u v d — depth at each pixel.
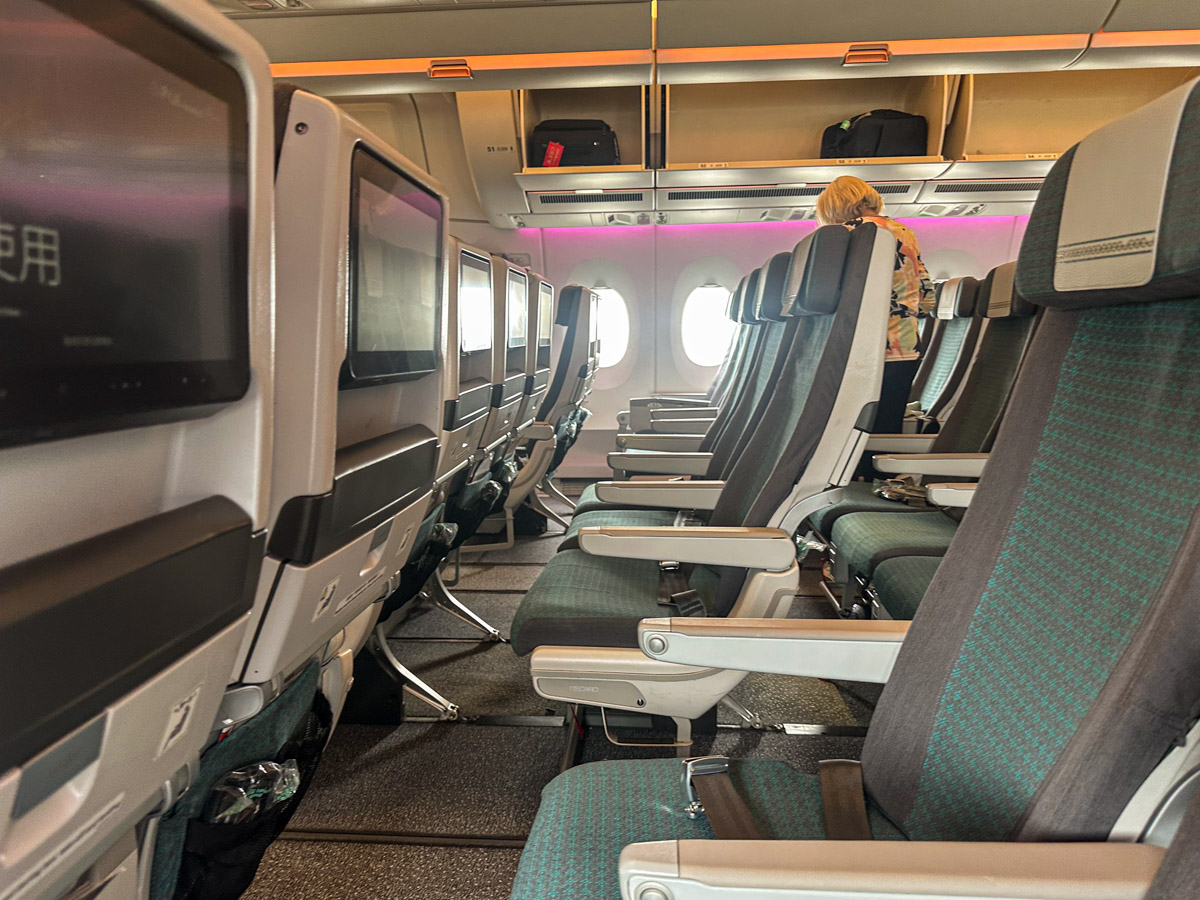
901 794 0.80
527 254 5.40
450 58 3.63
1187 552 0.54
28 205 0.29
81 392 0.32
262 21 3.32
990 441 2.35
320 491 0.59
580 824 0.81
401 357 0.77
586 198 4.71
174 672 0.44
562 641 1.36
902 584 1.62
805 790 0.87
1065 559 0.70
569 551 1.86
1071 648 0.65
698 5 3.22
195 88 0.38
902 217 5.27
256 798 0.71
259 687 0.67
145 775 0.47
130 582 0.37
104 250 0.33
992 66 3.64
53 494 0.36
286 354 0.56
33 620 0.30
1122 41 3.46
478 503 2.24
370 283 0.66
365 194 0.63
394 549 0.90
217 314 0.42
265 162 0.45
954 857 0.50
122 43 0.33
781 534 1.38
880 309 1.36
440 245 0.88
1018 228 5.30
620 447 3.28
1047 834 0.57
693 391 5.59
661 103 4.38
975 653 0.77
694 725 1.80
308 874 1.40
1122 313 0.72
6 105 0.27
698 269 5.35
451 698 2.12
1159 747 0.54
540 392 2.97
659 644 0.98
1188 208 0.57
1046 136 4.61
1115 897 0.48
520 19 3.32
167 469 0.46
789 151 4.79
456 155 5.03
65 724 0.35
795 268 1.70
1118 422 0.69
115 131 0.33
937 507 2.34
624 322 5.50
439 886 1.37
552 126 4.51
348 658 1.03
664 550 1.41
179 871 0.71
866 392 1.38
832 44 3.52
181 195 0.38
